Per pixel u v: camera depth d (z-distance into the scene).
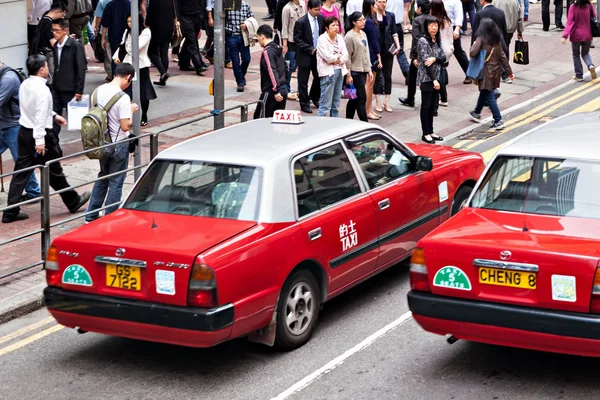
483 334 6.83
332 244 8.02
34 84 11.13
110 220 7.75
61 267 7.40
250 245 7.18
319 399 6.93
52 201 12.44
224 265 6.92
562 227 7.04
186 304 6.87
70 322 7.41
